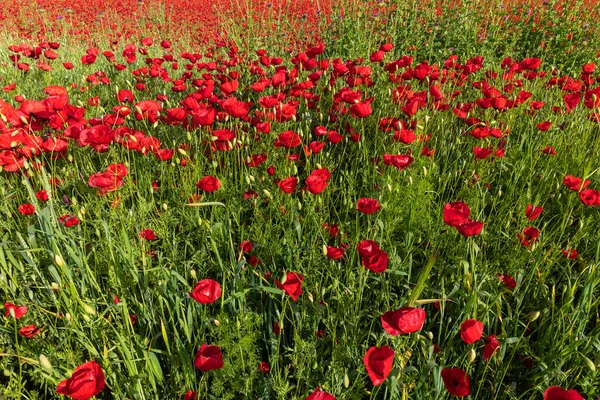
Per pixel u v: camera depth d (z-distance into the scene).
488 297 2.00
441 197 2.75
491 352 1.60
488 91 3.45
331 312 1.95
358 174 3.22
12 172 2.70
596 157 3.14
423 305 2.08
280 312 2.06
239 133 3.24
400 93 3.85
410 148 3.21
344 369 1.63
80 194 2.67
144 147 2.67
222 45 6.75
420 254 2.45
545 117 4.00
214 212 2.51
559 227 2.46
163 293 1.88
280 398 1.60
